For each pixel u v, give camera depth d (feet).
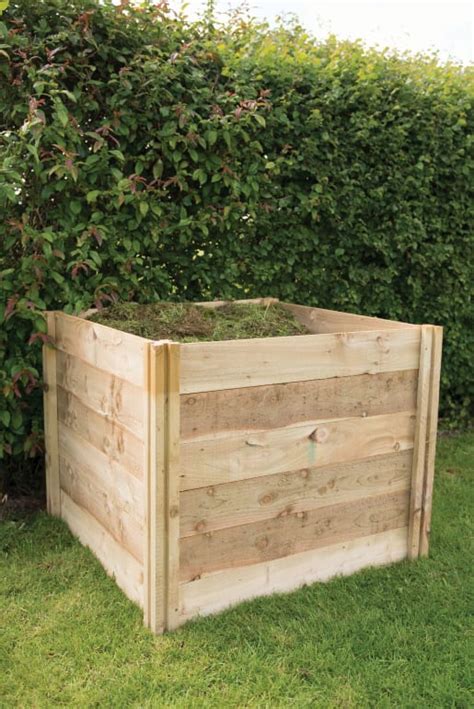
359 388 8.91
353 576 9.14
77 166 10.64
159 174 11.16
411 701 6.65
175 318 10.34
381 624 7.97
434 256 14.70
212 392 7.63
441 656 7.41
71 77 10.71
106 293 11.18
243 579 8.28
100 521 9.21
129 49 10.98
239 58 12.12
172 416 7.29
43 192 10.40
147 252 11.81
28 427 11.30
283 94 12.41
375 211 13.94
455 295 15.30
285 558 8.61
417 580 9.11
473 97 14.42
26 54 10.28
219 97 11.46
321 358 8.46
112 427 8.52
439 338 9.52
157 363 7.11
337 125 13.01
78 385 9.69
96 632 7.65
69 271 10.93
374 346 8.95
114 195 10.82
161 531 7.45
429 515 9.87
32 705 6.47
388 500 9.51
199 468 7.68
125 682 6.80
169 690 6.70
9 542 9.96
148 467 7.42
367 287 14.47
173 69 10.87
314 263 13.71
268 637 7.61
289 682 6.86
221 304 11.58
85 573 9.04
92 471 9.37
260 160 12.09
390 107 13.42
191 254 12.28
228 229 12.28
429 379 9.55
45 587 8.67
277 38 13.70
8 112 10.47
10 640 7.51
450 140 14.14
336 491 8.93
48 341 10.32
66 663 7.11
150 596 7.62
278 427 8.25
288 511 8.53
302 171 12.97
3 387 10.28
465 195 14.84
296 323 11.12
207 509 7.84
